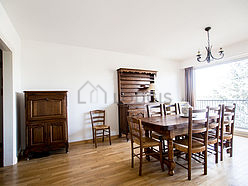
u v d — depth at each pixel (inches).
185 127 86.8
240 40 138.3
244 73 159.2
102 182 74.5
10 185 73.2
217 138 91.2
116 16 92.4
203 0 78.0
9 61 97.7
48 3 77.5
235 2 80.1
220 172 81.3
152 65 190.5
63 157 107.5
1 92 133.6
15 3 76.4
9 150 96.2
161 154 85.4
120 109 158.1
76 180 76.8
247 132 146.6
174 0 77.7
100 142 143.6
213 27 110.5
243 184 70.4
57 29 108.0
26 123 105.5
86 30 111.1
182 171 83.7
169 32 117.9
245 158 98.4
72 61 142.1
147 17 94.5
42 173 84.7
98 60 155.2
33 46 127.1
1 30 76.9
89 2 77.7
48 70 131.6
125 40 132.6
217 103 183.6
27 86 123.4
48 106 112.1
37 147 107.5
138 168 88.7
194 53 177.0
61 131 115.6
